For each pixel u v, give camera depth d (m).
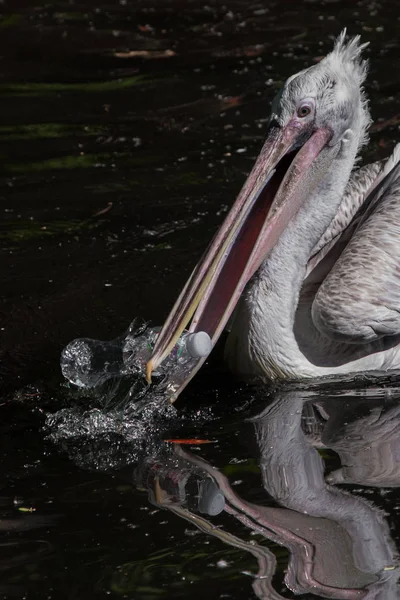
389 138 16.94
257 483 9.13
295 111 11.16
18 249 14.40
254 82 19.08
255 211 11.45
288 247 11.23
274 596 7.55
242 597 7.54
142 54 20.67
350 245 11.80
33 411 10.67
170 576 7.80
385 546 8.17
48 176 16.34
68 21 22.52
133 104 18.62
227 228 10.48
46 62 20.47
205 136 17.38
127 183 16.08
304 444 9.87
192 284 10.21
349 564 7.95
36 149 17.17
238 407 10.76
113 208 15.41
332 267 11.91
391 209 12.07
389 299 11.29
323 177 11.40
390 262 11.50
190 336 10.02
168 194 15.73
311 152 11.29
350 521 8.52
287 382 11.37
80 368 11.30
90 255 14.20
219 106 18.34
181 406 10.77
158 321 12.38
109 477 9.32
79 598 7.59
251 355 11.34
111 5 23.44
